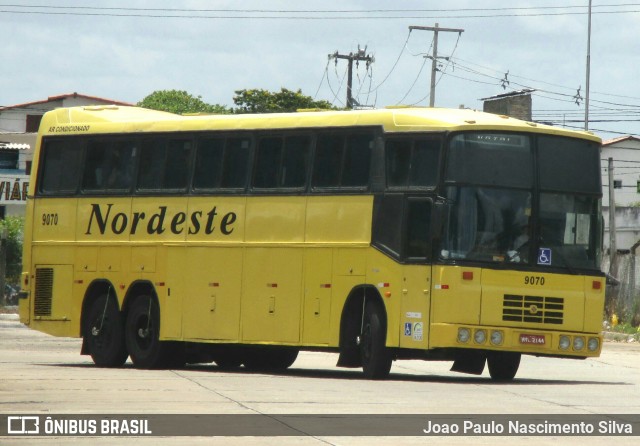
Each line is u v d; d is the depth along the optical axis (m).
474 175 30.05
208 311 34.44
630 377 34.97
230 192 34.25
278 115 33.62
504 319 29.97
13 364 37.00
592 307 30.77
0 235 76.12
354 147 31.81
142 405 23.92
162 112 38.97
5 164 114.56
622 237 112.31
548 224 30.53
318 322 32.09
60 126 38.66
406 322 30.33
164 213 35.72
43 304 38.44
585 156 31.14
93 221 37.41
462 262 29.73
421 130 30.55
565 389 29.23
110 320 37.00
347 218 31.67
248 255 33.66
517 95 97.62
